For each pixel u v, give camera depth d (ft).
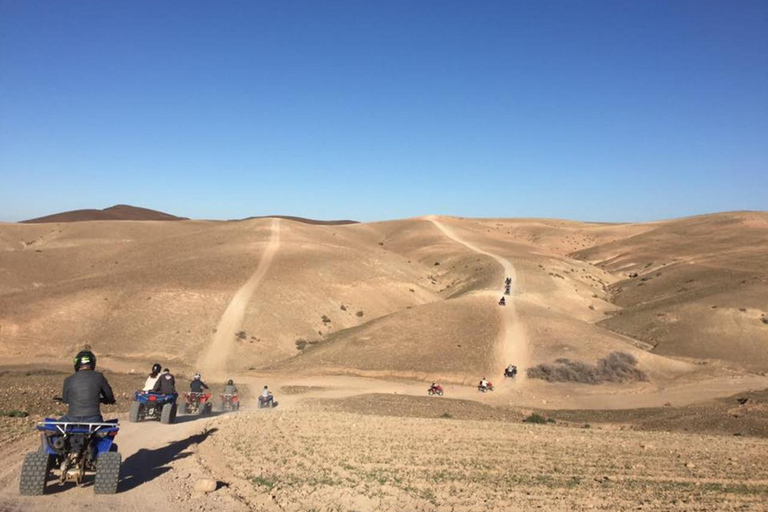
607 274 494.59
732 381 212.23
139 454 44.21
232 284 294.46
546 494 39.01
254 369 219.00
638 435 83.61
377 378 202.08
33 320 238.48
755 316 287.07
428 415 123.85
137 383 130.72
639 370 211.41
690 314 297.53
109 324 242.37
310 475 40.14
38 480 30.32
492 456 53.88
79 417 32.27
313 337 264.72
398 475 42.32
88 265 386.93
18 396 85.40
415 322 251.19
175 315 252.21
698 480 47.55
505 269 411.75
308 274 327.47
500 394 185.88
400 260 440.86
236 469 40.57
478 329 244.01
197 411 81.87
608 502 37.40
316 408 118.32
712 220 655.35
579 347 224.33
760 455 64.59
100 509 28.53
